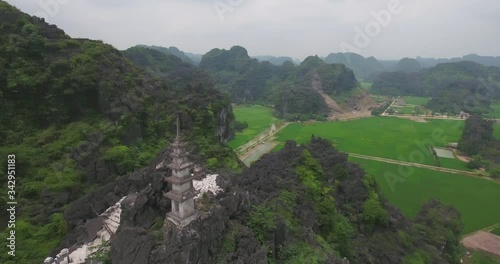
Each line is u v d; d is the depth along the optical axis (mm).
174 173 23922
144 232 23781
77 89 58531
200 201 27125
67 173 46500
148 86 78188
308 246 31609
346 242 41875
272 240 27969
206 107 91438
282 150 57219
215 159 60750
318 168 52156
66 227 33188
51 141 52656
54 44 62844
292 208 38094
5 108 53312
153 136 66188
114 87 62031
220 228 25094
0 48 56969
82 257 24672
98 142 54312
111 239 25125
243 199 29281
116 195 32750
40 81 56500
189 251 22047
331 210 43938
